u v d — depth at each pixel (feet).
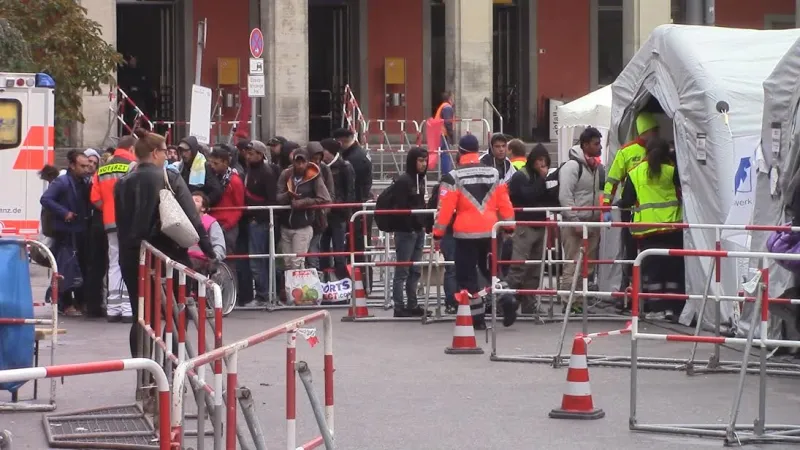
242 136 90.58
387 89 146.41
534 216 62.64
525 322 61.93
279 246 69.72
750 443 35.47
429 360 50.55
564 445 35.32
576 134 89.61
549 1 149.28
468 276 56.85
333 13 146.41
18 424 38.86
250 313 67.05
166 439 21.35
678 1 148.46
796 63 49.75
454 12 131.13
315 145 69.56
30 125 65.87
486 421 38.68
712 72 58.13
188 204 41.47
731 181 56.18
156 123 127.85
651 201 59.67
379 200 64.54
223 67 142.41
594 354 51.37
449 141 120.06
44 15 96.12
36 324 41.96
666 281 60.13
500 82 150.30
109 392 44.34
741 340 36.01
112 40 121.90
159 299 36.78
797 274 42.88
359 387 44.45
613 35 150.41
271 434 36.83
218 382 26.13
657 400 41.83
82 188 64.90
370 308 69.87
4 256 38.86
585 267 49.01
